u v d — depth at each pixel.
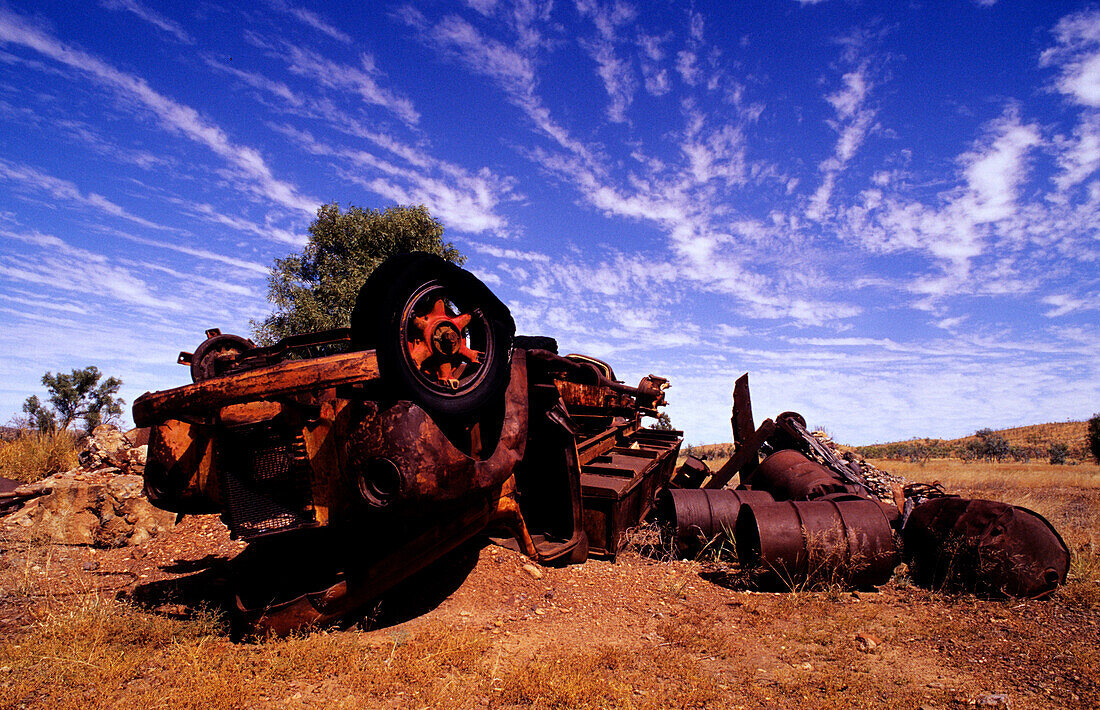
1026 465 25.75
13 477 9.72
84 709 3.22
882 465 25.34
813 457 9.87
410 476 4.17
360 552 4.59
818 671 4.03
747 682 3.83
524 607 5.34
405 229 15.07
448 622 4.82
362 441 4.23
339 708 3.32
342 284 13.86
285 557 5.26
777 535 5.80
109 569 6.12
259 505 4.54
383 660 3.97
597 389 8.94
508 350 5.45
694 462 11.94
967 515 6.01
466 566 6.01
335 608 4.44
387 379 4.35
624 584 6.20
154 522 7.11
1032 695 3.67
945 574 6.02
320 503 4.37
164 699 3.38
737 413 11.01
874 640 4.59
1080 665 4.11
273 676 3.71
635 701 3.49
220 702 3.34
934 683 3.84
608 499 7.05
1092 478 16.56
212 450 5.03
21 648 3.95
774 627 4.93
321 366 4.27
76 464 10.42
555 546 6.85
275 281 14.20
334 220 14.77
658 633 4.80
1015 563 5.57
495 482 5.14
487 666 3.95
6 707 3.24
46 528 6.65
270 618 4.27
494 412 5.86
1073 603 5.46
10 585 5.35
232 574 5.59
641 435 11.89
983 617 5.17
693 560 7.14
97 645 4.06
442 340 4.70
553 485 7.68
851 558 5.66
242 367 5.51
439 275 4.75
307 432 4.37
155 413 4.52
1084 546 7.28
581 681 3.66
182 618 4.70
